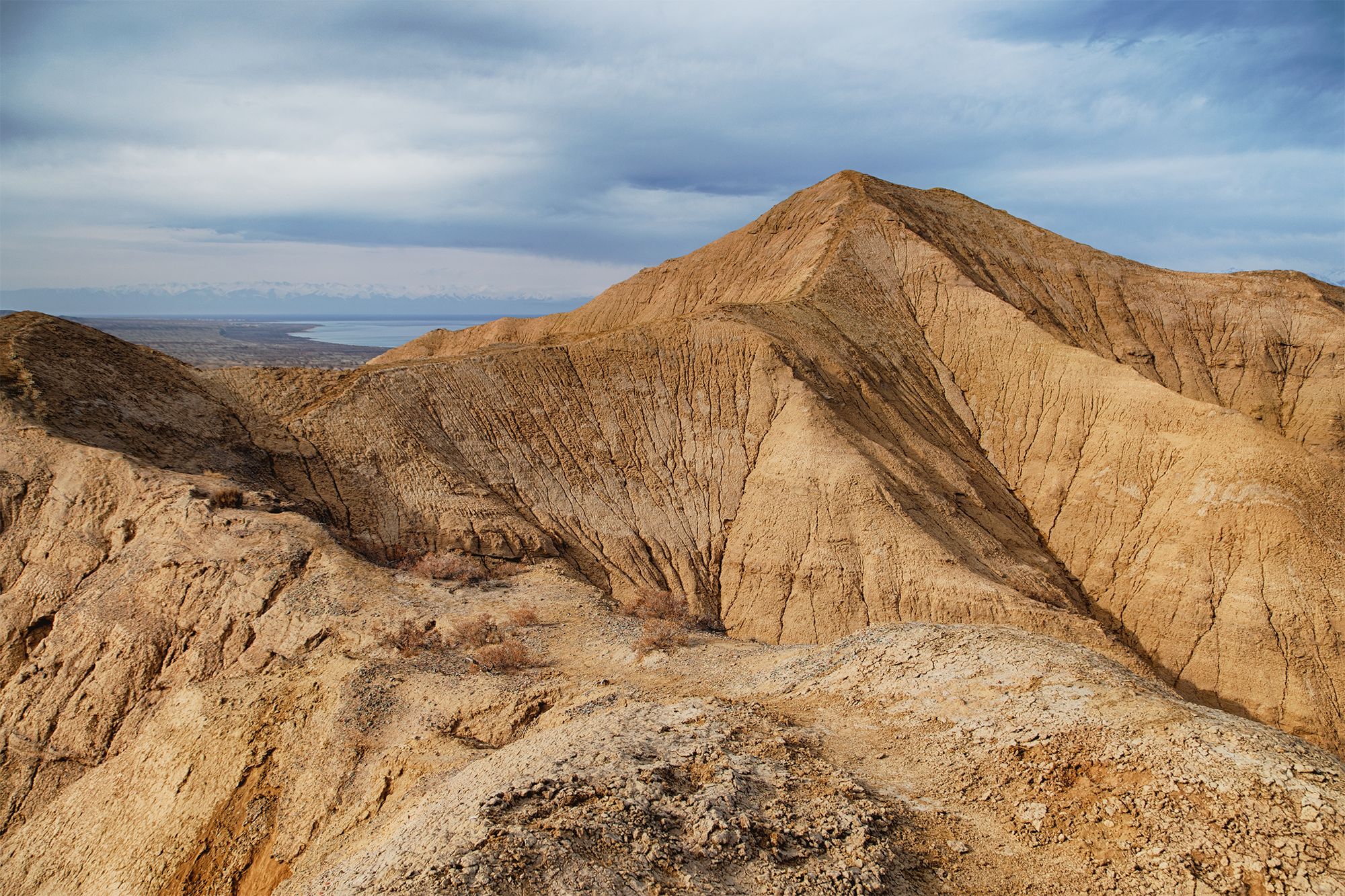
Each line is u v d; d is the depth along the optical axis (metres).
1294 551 40.22
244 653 24.19
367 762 18.19
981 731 14.83
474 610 27.84
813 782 13.05
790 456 44.81
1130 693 14.88
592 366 50.31
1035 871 11.05
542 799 11.30
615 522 43.34
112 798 19.66
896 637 19.75
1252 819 10.95
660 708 16.73
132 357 37.97
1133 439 50.91
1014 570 42.69
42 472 28.56
